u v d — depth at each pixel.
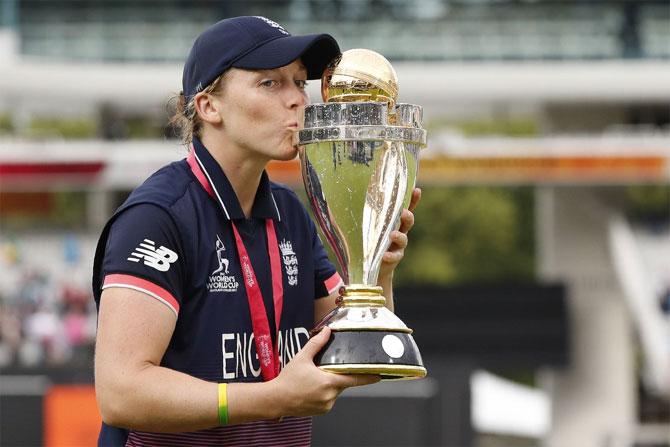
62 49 84.19
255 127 11.63
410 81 78.44
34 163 75.94
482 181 74.62
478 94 78.94
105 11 84.38
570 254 82.44
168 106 13.13
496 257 129.38
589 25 82.50
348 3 82.94
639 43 82.00
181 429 10.98
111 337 11.09
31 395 53.88
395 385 53.12
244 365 12.04
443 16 83.00
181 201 11.80
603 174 74.19
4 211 86.12
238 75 11.62
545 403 95.81
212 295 11.90
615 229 81.81
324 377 10.59
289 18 83.25
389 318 11.20
